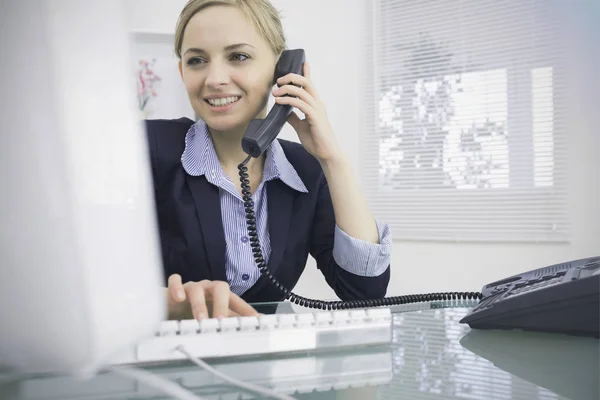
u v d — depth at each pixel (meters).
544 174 2.24
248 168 1.19
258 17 1.09
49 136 0.30
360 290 1.09
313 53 2.56
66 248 0.31
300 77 1.09
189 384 0.43
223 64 1.07
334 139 1.10
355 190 1.10
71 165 0.30
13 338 0.32
